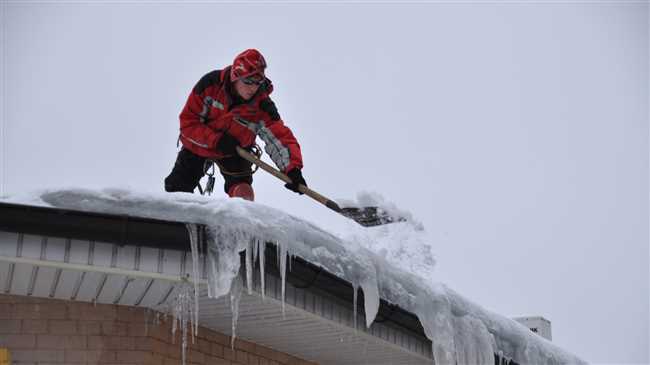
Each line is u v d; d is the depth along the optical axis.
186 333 7.27
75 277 6.23
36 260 5.68
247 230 6.12
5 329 6.59
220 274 6.03
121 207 5.77
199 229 6.00
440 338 7.77
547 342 9.78
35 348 6.61
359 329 7.77
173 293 6.61
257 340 8.29
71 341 6.72
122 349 6.86
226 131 8.44
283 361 8.80
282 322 7.57
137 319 6.99
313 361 9.26
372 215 8.36
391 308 7.49
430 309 7.76
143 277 6.04
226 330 7.87
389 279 7.41
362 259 7.08
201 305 7.03
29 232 5.59
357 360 9.26
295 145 8.55
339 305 7.33
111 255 5.90
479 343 8.30
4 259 5.63
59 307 6.77
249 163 8.84
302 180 8.46
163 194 5.95
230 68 8.26
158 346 7.07
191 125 8.34
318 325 7.68
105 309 6.89
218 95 8.27
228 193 8.77
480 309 8.62
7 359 6.43
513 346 9.05
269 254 6.33
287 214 6.55
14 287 6.48
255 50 8.26
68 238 5.73
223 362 7.87
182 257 6.10
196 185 8.75
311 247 6.66
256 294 6.51
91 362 6.72
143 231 5.82
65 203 5.66
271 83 8.59
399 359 9.14
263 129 8.59
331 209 8.37
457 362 8.12
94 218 5.67
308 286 6.77
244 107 8.41
